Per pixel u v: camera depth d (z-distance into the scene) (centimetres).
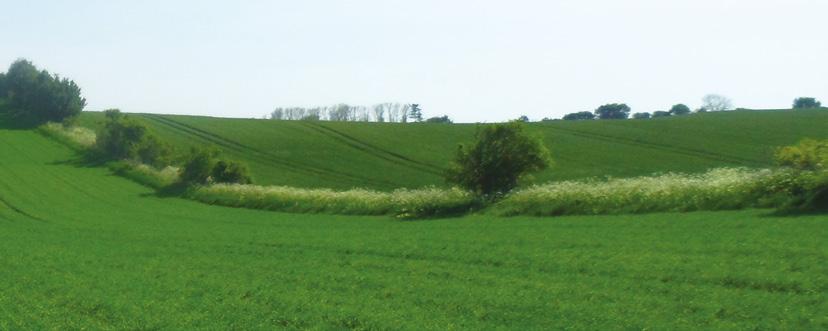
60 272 2569
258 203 5206
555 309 1606
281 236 3406
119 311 1858
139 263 2747
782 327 1341
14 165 7862
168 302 1941
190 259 2798
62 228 4303
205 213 4994
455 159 4350
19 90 11525
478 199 4062
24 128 10300
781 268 1789
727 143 7906
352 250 2767
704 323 1415
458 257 2416
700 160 7150
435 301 1772
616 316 1509
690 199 3141
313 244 3017
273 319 1688
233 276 2334
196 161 6494
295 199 5025
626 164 7200
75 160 8306
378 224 3741
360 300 1839
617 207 3341
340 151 8875
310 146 9206
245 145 9319
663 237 2436
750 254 1995
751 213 2762
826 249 1939
